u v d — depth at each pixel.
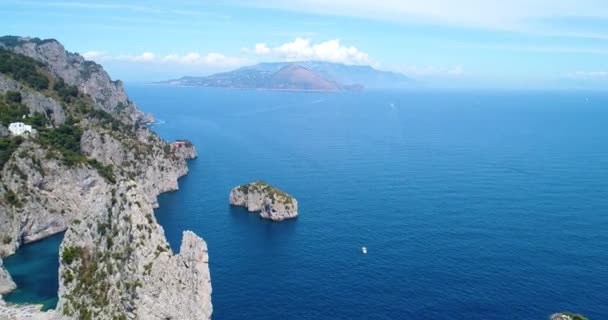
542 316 122.75
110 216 105.25
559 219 191.12
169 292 98.12
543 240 169.50
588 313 124.31
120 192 104.81
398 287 136.88
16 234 167.62
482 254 157.75
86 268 105.44
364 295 132.75
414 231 178.62
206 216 199.50
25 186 179.00
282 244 168.38
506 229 180.00
